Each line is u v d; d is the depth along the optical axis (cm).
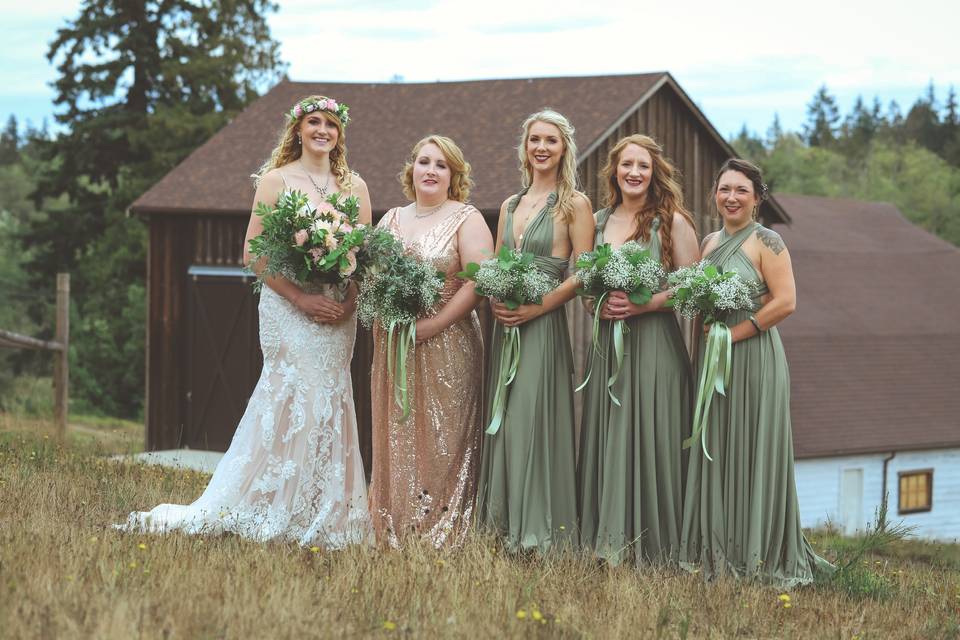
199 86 3153
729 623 526
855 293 2988
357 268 634
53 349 1445
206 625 439
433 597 505
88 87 3155
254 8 3406
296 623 444
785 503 627
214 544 592
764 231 632
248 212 1499
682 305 618
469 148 1566
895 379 2661
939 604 634
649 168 641
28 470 797
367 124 1688
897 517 2473
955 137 8225
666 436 631
